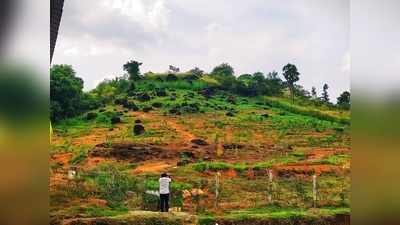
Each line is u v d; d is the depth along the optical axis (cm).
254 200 2539
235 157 2967
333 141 3044
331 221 2394
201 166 2816
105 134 2895
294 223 2389
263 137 3052
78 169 2692
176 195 2627
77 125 2903
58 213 2417
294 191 2616
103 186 2558
